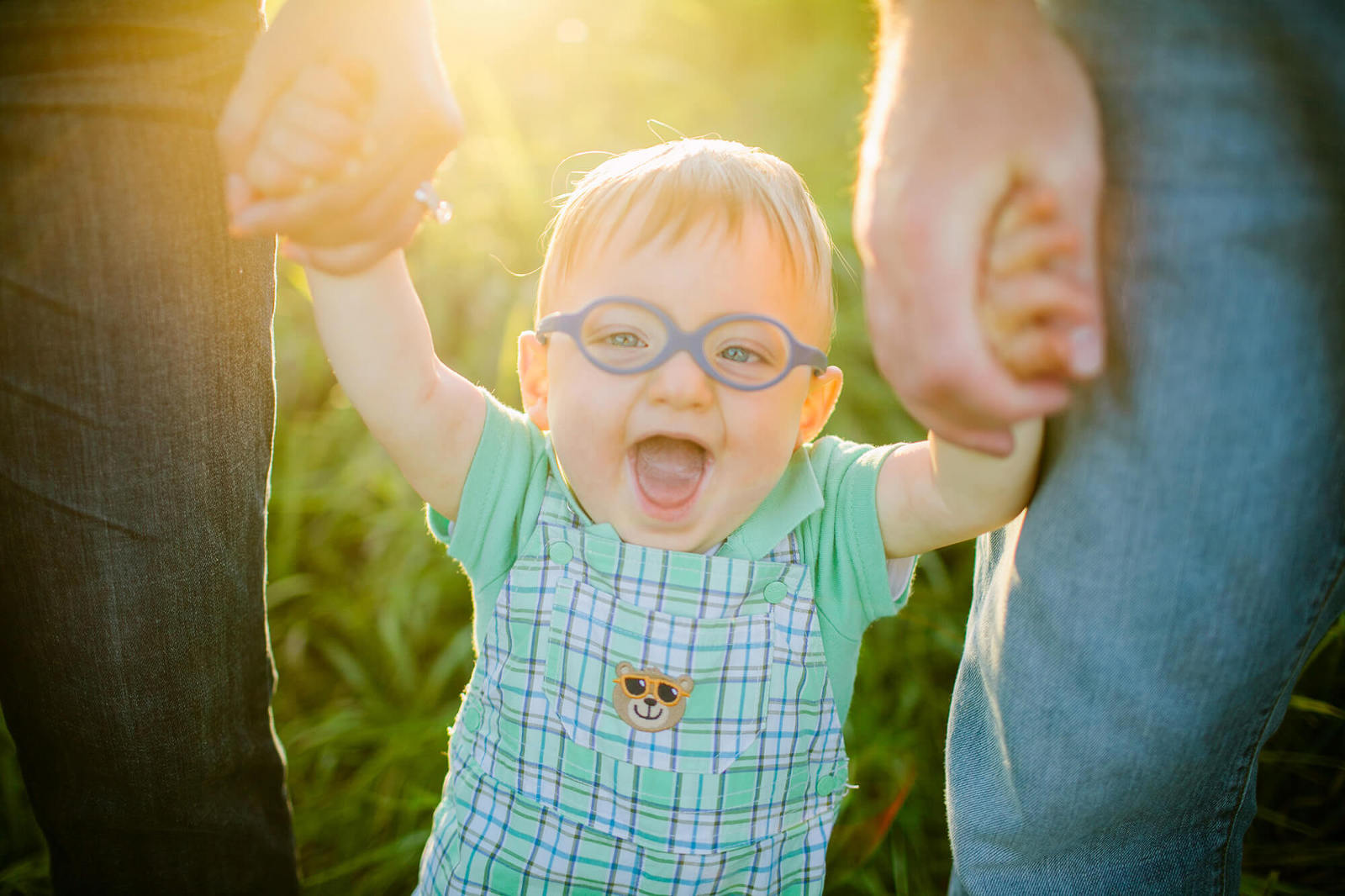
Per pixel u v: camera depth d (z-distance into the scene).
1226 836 0.84
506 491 1.04
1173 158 0.65
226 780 1.09
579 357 0.99
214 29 0.89
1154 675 0.73
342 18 0.70
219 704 1.05
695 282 0.97
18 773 1.61
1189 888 0.84
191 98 0.88
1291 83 0.63
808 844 1.05
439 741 1.76
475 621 1.11
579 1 3.09
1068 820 0.82
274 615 2.04
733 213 0.99
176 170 0.88
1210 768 0.78
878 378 2.26
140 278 0.88
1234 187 0.64
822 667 1.04
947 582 2.04
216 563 1.00
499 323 2.38
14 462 0.90
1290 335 0.65
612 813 0.99
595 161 2.63
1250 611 0.70
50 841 1.08
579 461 1.00
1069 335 0.63
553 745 1.00
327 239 0.75
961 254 0.61
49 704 0.98
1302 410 0.66
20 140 0.83
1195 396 0.67
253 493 1.04
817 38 3.21
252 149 0.71
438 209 0.77
